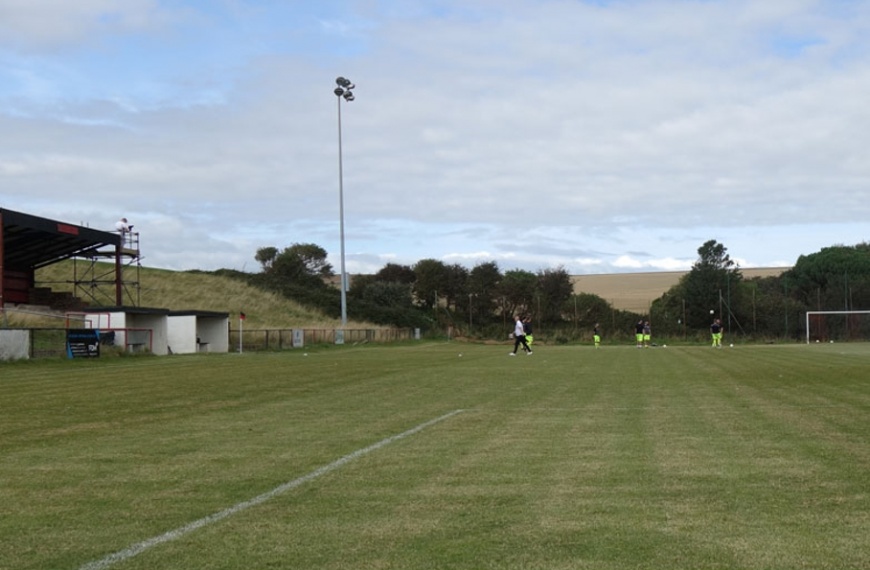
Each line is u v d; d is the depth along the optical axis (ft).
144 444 35.32
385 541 19.79
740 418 42.80
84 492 25.66
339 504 23.75
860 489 25.26
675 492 25.00
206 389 62.75
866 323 218.79
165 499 24.58
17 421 43.50
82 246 161.48
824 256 298.76
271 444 35.09
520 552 18.78
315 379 72.69
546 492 25.13
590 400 52.90
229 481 27.20
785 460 30.30
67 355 105.70
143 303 209.87
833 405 48.78
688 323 244.01
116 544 19.75
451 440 35.86
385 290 291.99
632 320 245.24
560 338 230.27
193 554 18.86
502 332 259.39
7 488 26.32
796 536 19.92
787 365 90.22
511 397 55.36
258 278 273.95
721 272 238.89
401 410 47.80
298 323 217.97
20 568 17.94
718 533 20.22
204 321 149.69
